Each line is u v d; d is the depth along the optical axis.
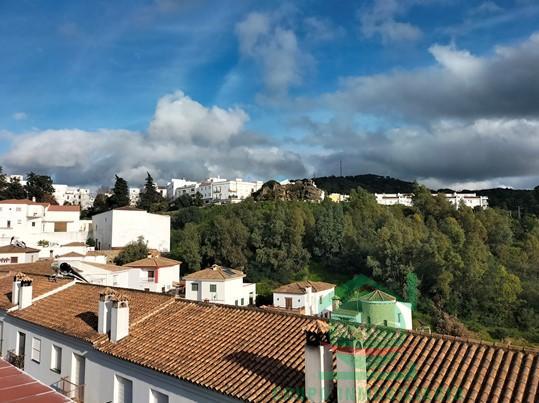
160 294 17.52
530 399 7.55
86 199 146.75
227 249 65.50
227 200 126.44
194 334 13.39
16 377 8.02
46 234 74.69
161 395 12.09
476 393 8.04
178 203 111.44
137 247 65.81
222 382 10.30
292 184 114.56
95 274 34.66
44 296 19.95
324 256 65.88
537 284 51.00
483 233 69.38
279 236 66.25
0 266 31.05
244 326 13.30
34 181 102.50
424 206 86.50
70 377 15.36
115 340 13.88
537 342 40.69
